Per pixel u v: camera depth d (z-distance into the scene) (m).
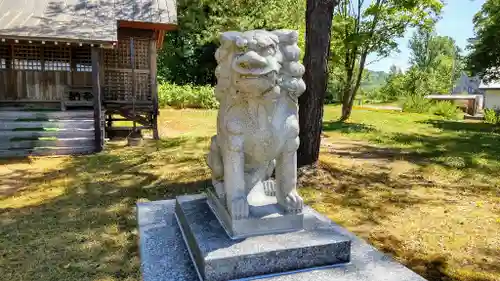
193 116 16.48
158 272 2.61
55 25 9.21
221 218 3.03
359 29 16.41
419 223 4.58
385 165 7.90
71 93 10.98
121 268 3.27
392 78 40.91
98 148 9.16
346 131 13.47
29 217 4.65
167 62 25.27
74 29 9.09
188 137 11.25
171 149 9.30
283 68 2.69
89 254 3.56
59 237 3.99
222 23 23.31
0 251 3.62
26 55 10.55
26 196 5.61
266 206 2.97
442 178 6.92
